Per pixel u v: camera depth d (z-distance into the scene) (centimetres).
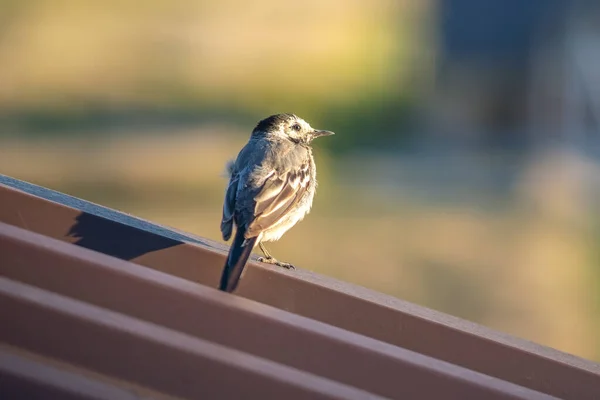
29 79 3027
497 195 2227
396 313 533
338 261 1689
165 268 538
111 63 3170
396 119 3081
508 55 3181
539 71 3108
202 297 481
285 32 3578
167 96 2983
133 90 3003
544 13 3119
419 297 1561
